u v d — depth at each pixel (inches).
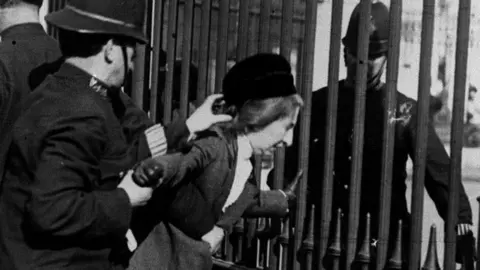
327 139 121.8
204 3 145.9
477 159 240.7
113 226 91.9
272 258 133.0
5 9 127.7
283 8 129.7
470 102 240.1
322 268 122.1
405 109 139.8
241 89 108.3
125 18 97.9
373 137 140.1
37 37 127.3
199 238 106.0
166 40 163.2
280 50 130.0
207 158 104.3
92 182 92.1
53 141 89.5
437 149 135.9
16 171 92.7
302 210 126.2
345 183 142.5
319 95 147.9
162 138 107.3
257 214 117.0
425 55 109.4
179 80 160.1
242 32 137.5
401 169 140.9
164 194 102.7
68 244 91.7
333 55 121.2
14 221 92.9
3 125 121.0
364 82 117.0
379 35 139.0
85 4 97.2
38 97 93.4
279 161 131.5
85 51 96.1
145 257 104.6
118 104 110.6
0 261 93.0
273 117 108.2
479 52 226.2
